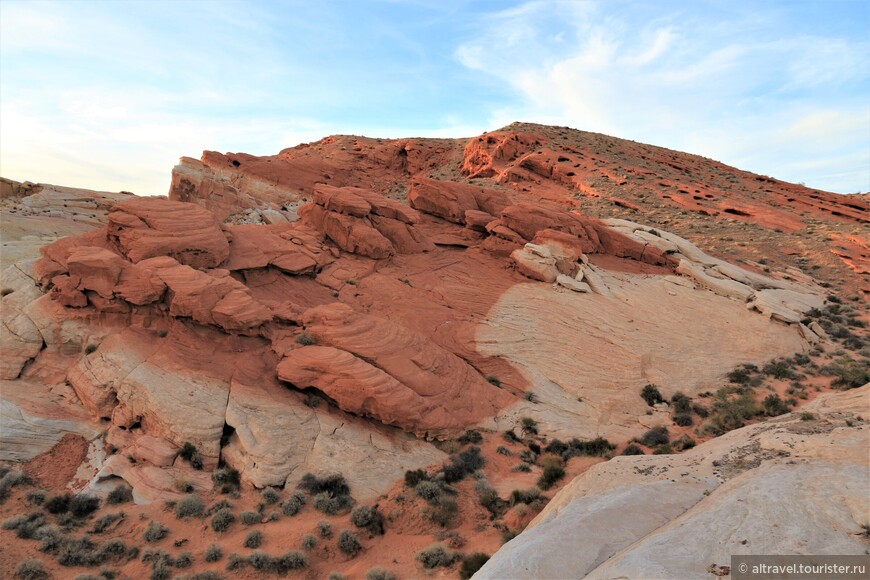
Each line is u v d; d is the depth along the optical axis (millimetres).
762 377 26672
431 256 36000
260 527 16125
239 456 18578
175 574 14062
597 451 21188
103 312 22000
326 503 17031
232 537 15672
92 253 22891
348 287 30047
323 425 20000
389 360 22141
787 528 9805
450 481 18625
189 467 18234
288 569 14492
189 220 26672
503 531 16000
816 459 12898
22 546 14469
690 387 26094
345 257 33000
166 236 25219
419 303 29781
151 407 19141
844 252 42219
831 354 28703
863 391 18422
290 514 16734
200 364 21047
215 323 22172
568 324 29453
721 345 29078
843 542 9195
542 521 13094
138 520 16016
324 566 14906
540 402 24094
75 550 14547
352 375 20359
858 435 13594
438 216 42094
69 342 21688
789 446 14188
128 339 21312
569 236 34750
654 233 39938
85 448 18844
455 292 31453
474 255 36812
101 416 19797
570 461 20422
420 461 19656
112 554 14633
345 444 19469
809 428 15586
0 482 16672
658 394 25359
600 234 38844
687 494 12859
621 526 11484
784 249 44250
